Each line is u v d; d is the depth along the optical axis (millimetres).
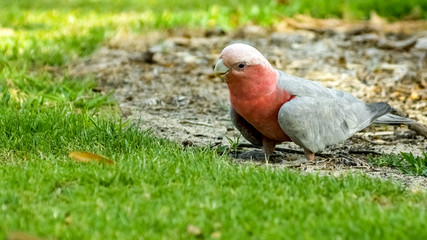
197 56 17359
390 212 6953
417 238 6367
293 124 9172
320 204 7203
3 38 17719
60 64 16234
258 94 9172
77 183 7895
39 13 24000
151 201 7324
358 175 8438
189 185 7828
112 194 7570
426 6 23609
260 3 25203
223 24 21531
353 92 14367
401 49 18016
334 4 23969
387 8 23469
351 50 17984
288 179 8102
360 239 6328
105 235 6410
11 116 10633
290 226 6629
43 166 8516
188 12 23844
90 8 26219
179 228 6609
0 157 9242
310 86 9594
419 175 9188
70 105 12086
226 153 9961
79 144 9727
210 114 12961
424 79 15062
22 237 6031
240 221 6781
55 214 6852
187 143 10594
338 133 9703
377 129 12094
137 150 9492
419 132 11281
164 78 15477
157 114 12805
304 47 18344
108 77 15375
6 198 7273
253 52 9086
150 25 21312
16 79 13508
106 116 11883
